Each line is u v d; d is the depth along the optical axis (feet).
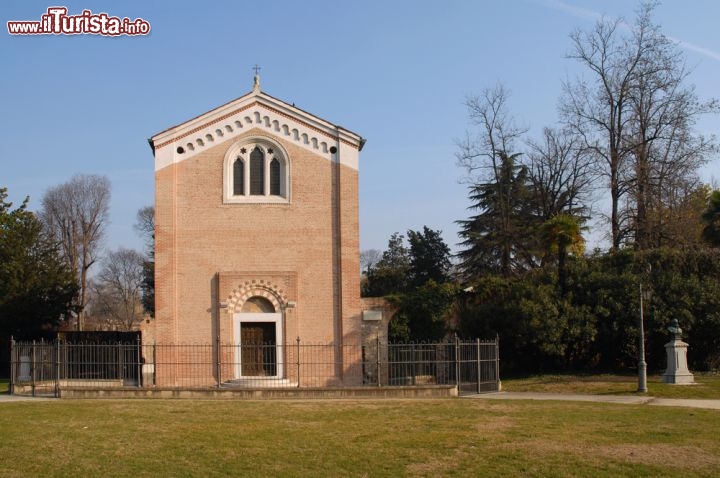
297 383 111.65
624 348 127.85
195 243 118.11
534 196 198.39
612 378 117.80
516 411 78.84
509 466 53.01
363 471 51.96
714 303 120.67
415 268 225.35
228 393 96.02
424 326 131.34
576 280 131.03
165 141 118.93
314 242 119.44
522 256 196.95
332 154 121.08
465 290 138.92
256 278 117.70
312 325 118.11
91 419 71.82
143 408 80.23
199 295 117.39
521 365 133.28
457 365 103.76
